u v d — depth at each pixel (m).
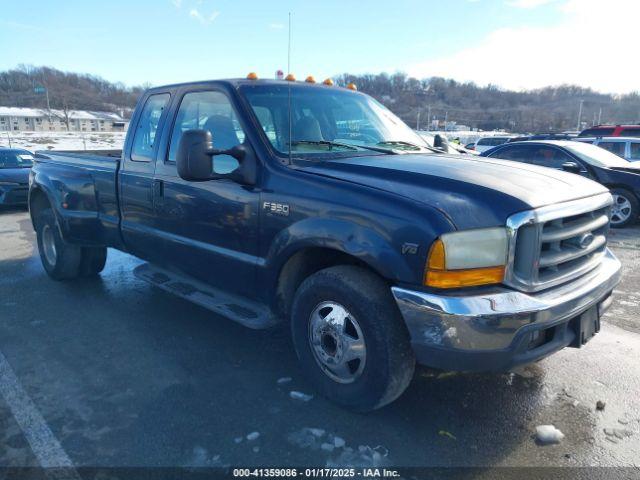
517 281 2.70
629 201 9.42
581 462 2.75
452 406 3.27
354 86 4.87
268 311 3.65
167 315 4.85
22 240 8.44
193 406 3.26
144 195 4.45
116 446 2.86
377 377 2.90
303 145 3.61
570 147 10.33
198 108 4.05
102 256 5.88
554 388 3.48
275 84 4.04
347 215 2.92
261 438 2.94
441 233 2.58
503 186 2.86
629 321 4.70
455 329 2.58
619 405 3.28
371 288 2.89
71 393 3.43
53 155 5.99
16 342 4.26
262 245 3.44
